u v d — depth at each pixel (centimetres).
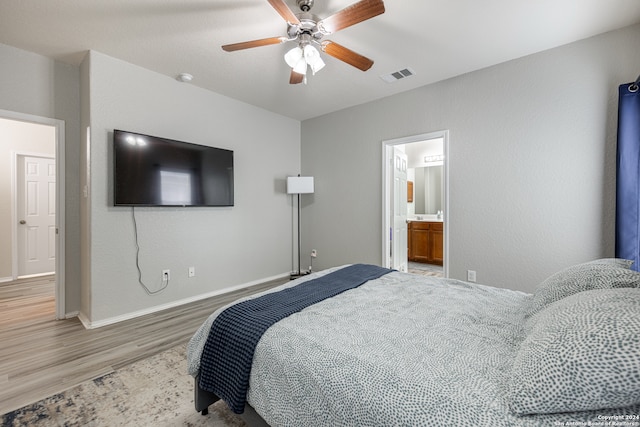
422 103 337
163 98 308
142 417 151
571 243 252
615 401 66
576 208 249
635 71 224
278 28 228
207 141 347
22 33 232
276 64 284
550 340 82
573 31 232
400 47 255
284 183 448
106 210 270
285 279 432
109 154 271
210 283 355
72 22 218
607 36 233
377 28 228
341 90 349
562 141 254
